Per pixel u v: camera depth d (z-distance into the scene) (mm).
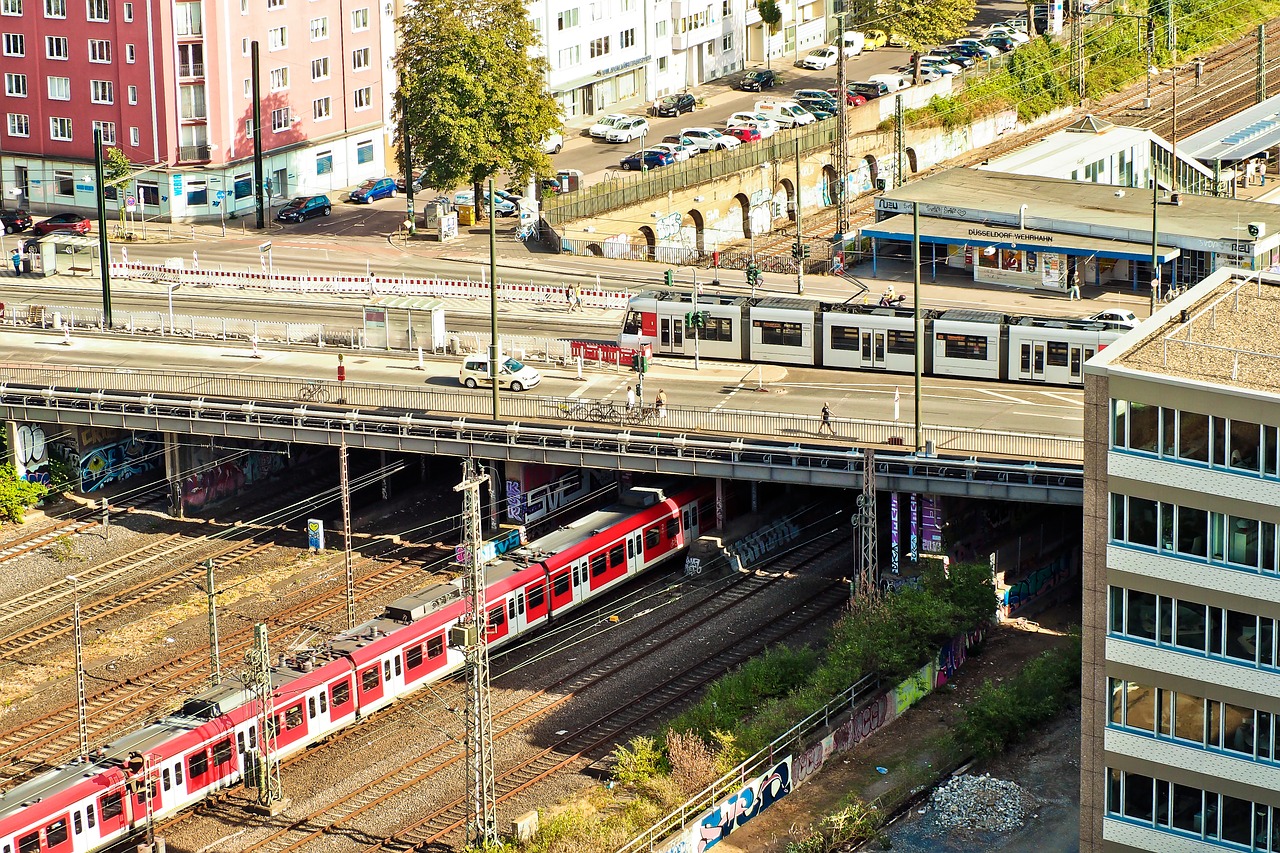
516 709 93750
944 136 194250
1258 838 67062
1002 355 116062
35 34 165625
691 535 111562
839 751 87188
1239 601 65375
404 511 119000
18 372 122000
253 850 81562
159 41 161250
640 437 105625
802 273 145250
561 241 155125
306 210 164875
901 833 79875
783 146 177875
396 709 94500
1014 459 98188
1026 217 138375
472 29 155750
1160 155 168250
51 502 121375
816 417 109375
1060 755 85188
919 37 196000
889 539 110625
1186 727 67688
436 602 97438
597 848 77312
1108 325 113500
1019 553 103688
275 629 102500
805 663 93188
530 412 112438
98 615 105250
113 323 134875
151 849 80938
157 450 126562
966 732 86688
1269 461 63750
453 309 139625
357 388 115625
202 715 87062
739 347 123188
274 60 167375
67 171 168125
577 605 104000
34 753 90562
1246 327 71938
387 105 179875
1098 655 68938
